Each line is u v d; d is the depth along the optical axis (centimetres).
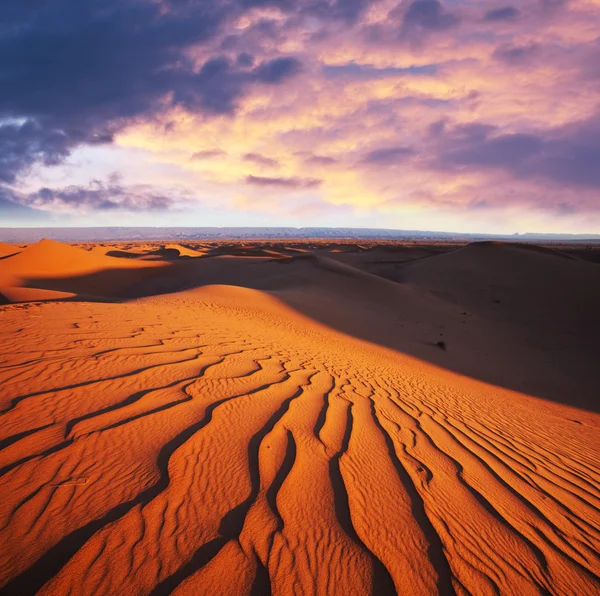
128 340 634
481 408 670
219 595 174
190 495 244
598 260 5181
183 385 449
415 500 271
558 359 1841
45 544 192
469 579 201
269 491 259
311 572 194
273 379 544
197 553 197
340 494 265
